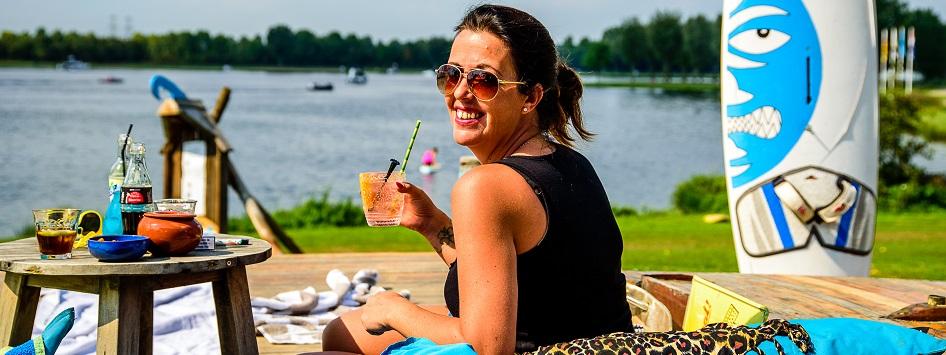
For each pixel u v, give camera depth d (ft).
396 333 9.05
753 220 16.53
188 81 432.25
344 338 9.26
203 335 12.50
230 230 40.24
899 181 59.26
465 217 6.89
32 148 110.42
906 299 12.95
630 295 10.84
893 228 38.93
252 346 9.56
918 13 298.97
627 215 52.06
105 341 8.49
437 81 7.73
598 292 7.32
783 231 16.29
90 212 10.11
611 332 7.45
